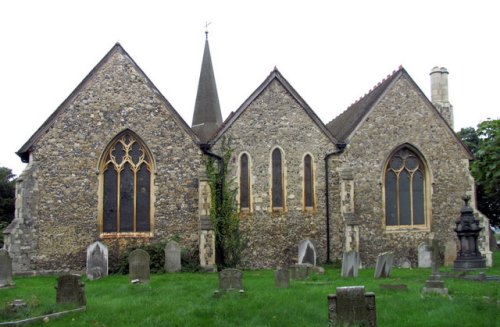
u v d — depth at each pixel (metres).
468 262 23.03
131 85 25.02
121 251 24.02
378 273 20.16
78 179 23.94
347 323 10.89
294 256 25.69
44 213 23.38
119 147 24.72
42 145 23.77
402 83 28.02
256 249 25.41
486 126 22.33
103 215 24.17
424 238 27.27
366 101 29.38
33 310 12.98
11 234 22.66
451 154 28.09
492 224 42.12
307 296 14.80
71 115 24.19
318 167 26.47
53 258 23.27
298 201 26.09
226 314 12.62
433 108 28.19
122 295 15.88
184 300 14.69
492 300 13.81
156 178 24.72
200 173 24.78
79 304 13.70
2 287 18.09
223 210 25.09
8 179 42.03
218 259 24.73
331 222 26.22
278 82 26.62
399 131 27.56
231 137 25.69
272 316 12.34
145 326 11.58
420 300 13.91
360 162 26.88
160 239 24.45
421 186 27.83
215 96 43.62
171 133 25.09
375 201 26.91
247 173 25.80
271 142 26.14
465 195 27.61
